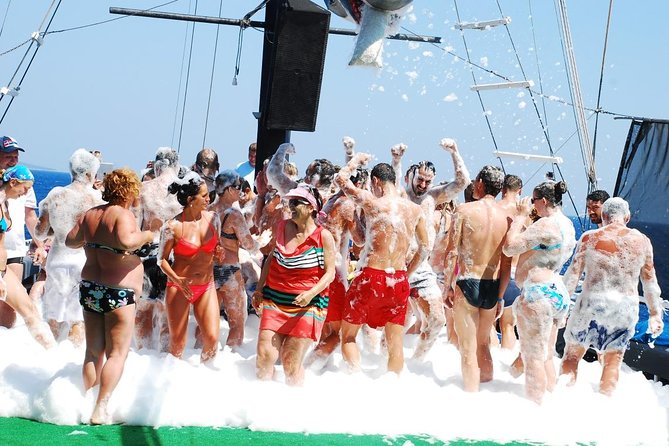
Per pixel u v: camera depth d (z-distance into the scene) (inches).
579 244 277.1
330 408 225.6
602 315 268.5
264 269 252.1
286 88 358.3
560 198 262.1
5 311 300.7
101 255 216.7
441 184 319.0
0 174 258.4
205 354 263.0
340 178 258.5
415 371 284.4
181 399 219.8
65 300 280.8
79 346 281.9
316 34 356.5
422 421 227.3
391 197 261.9
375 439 213.0
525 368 254.5
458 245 265.0
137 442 196.2
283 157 319.6
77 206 281.1
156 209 283.4
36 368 236.5
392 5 171.3
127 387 223.5
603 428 236.1
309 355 274.7
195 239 255.6
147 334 287.9
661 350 322.0
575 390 269.1
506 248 254.4
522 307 253.3
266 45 386.9
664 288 434.0
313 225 246.8
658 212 437.1
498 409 239.8
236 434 210.1
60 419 210.2
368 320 260.2
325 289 249.8
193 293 258.5
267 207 332.2
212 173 334.3
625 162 449.1
